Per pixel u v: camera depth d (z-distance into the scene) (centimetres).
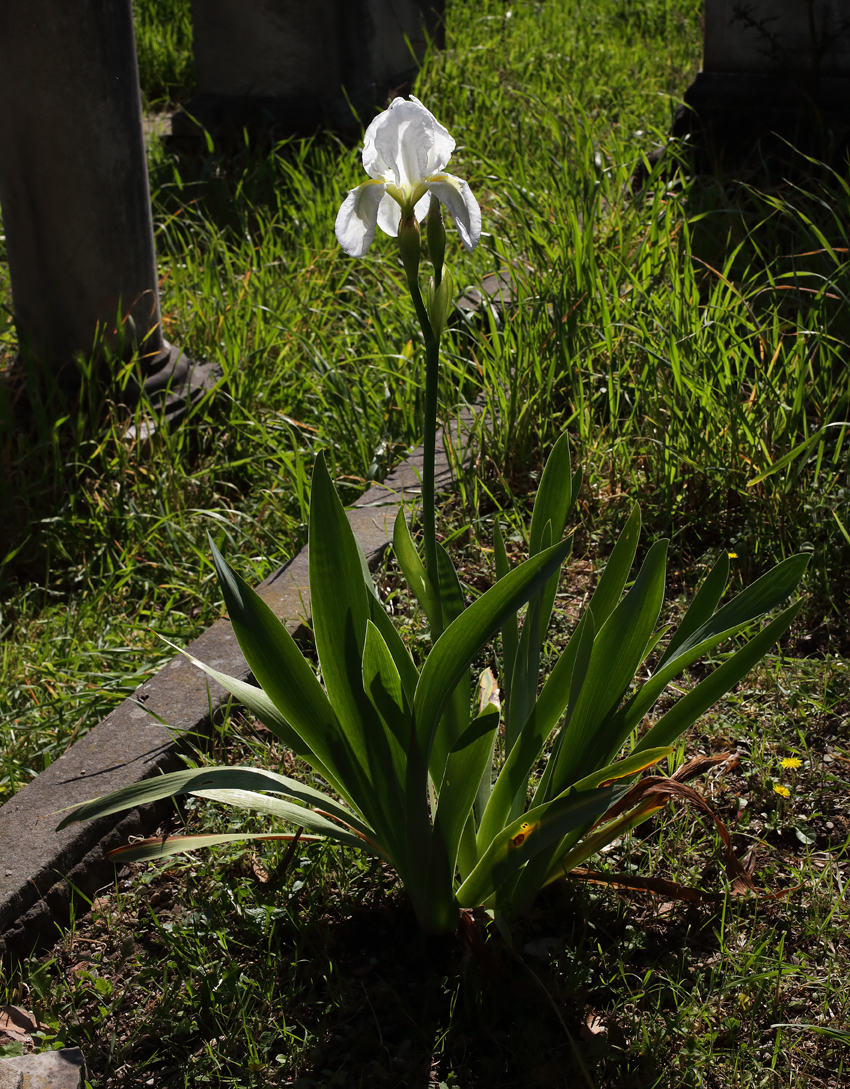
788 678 258
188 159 680
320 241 532
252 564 330
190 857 223
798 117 548
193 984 192
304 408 421
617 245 452
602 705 183
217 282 492
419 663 268
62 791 230
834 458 319
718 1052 176
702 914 202
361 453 373
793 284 427
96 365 397
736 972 187
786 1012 183
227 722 249
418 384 386
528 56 858
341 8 688
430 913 192
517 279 423
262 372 432
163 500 367
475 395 403
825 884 207
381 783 182
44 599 336
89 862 219
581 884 205
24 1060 172
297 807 195
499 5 1020
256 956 200
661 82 796
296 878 212
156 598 334
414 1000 190
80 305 396
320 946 200
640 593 176
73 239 385
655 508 321
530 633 197
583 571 308
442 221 164
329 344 459
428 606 200
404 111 157
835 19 541
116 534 359
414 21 809
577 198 489
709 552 306
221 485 393
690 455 325
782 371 358
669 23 966
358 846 194
